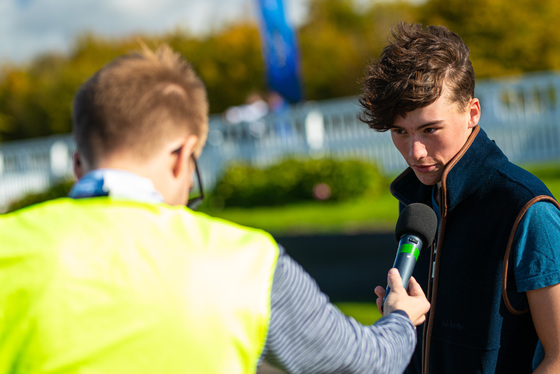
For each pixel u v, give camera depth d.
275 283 1.31
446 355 1.78
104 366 1.19
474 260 1.72
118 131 1.33
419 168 1.77
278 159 11.94
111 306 1.21
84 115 1.36
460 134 1.73
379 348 1.40
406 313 1.53
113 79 1.35
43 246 1.27
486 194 1.73
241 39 24.03
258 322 1.26
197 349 1.21
